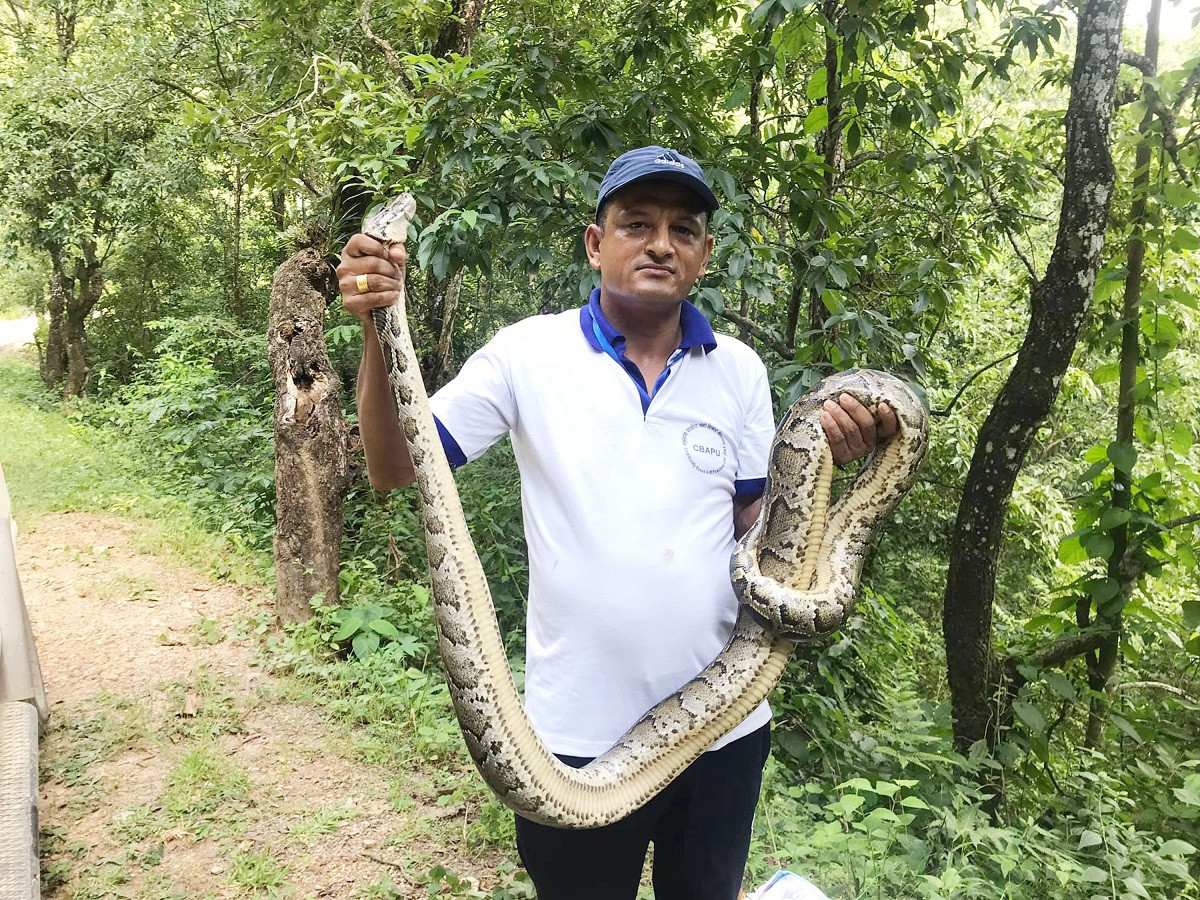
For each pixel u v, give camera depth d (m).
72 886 3.48
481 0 7.88
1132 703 5.96
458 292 9.36
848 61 4.82
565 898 2.16
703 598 2.06
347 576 6.63
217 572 7.36
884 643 6.33
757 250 4.54
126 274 18.22
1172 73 4.62
